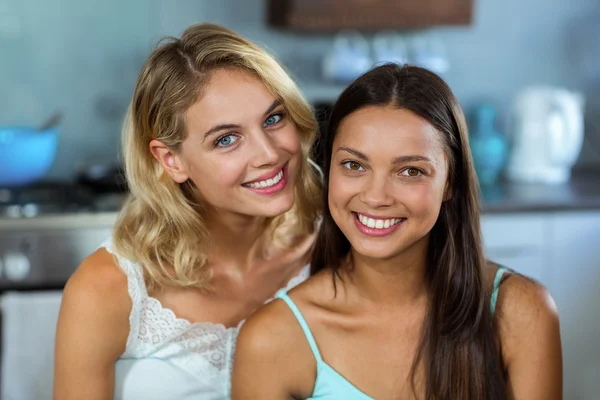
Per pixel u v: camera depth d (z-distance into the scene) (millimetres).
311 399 1242
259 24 3061
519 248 2723
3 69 2852
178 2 2973
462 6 3041
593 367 2855
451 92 1167
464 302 1216
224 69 1275
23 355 2248
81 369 1334
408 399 1222
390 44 3199
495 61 3332
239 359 1229
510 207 2686
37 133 2537
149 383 1403
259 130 1278
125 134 1417
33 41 2869
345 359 1228
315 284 1268
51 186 2752
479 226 1231
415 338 1230
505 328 1246
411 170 1115
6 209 2402
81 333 1325
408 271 1208
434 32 3240
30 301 2242
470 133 3080
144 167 1385
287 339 1224
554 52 3393
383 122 1102
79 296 1325
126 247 1375
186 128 1292
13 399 2242
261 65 1287
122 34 2945
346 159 1128
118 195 2645
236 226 1409
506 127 3379
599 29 3418
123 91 2977
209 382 1425
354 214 1148
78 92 2936
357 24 2963
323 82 3162
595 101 3428
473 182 1207
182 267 1380
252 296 1470
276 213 1326
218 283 1445
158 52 1337
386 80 1133
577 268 2785
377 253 1138
